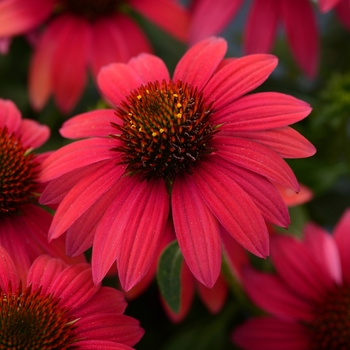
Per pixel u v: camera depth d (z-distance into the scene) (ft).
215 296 1.46
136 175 1.23
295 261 1.42
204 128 1.23
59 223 1.19
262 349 1.39
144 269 1.16
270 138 1.21
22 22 1.58
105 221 1.19
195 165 1.23
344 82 1.57
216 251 1.16
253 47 1.58
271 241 1.43
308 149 1.20
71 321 1.17
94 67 1.59
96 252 1.18
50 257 1.21
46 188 1.22
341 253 1.44
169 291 1.26
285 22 1.59
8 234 1.26
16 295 1.17
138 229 1.18
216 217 1.18
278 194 1.19
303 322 1.42
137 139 1.23
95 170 1.22
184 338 1.59
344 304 1.40
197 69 1.27
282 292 1.41
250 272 1.41
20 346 1.15
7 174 1.27
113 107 1.38
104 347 1.15
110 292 1.20
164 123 1.22
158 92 1.24
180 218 1.19
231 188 1.19
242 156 1.20
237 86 1.24
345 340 1.39
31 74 1.58
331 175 1.55
